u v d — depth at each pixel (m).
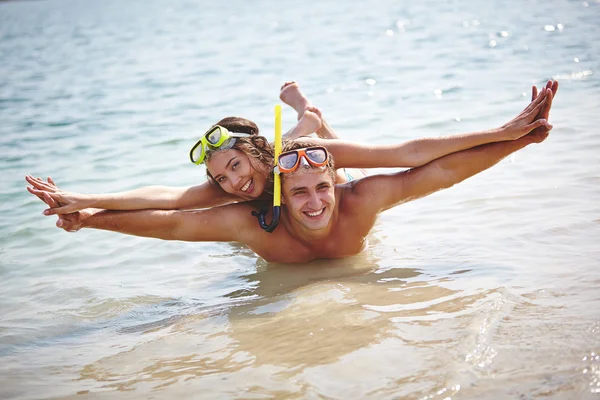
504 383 2.90
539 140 4.47
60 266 5.00
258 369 3.27
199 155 4.63
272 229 4.43
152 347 3.66
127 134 8.21
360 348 3.34
